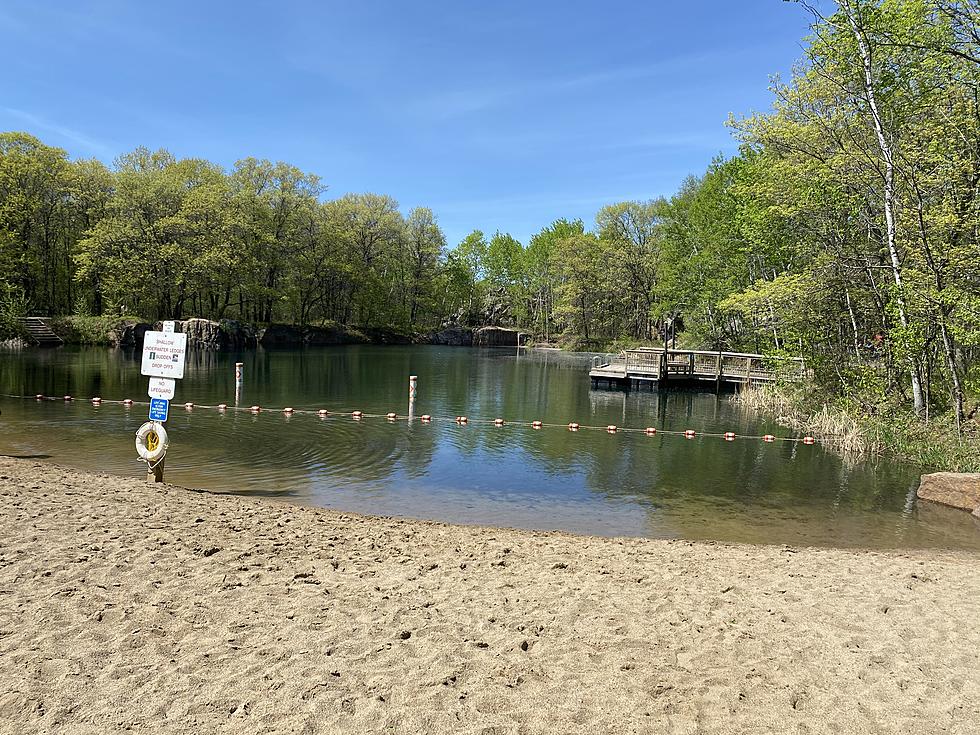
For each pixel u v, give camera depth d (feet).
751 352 112.27
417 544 23.66
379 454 44.21
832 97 54.29
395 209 217.97
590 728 11.93
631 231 197.26
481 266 273.54
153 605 16.53
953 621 17.62
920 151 48.37
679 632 16.34
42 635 14.62
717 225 109.50
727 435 54.65
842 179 54.08
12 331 120.16
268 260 176.45
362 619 16.35
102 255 145.07
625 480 39.68
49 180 142.72
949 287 44.24
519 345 220.23
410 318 230.27
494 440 50.96
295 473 37.99
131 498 27.40
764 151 75.77
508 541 25.09
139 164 175.01
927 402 50.72
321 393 76.33
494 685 13.37
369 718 11.98
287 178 181.78
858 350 62.69
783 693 13.39
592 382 95.66
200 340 144.46
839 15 48.11
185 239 153.69
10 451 40.11
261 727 11.58
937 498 36.14
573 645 15.38
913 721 12.44
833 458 47.44
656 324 189.98
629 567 21.91
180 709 12.05
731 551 24.97
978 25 42.75
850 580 21.16
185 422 53.72
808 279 58.13
